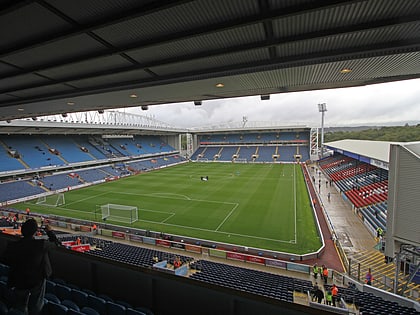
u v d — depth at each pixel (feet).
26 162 118.83
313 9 10.02
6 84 21.52
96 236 58.08
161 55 15.31
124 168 157.28
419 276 34.53
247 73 16.71
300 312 9.34
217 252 46.85
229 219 65.46
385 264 42.29
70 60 16.20
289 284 32.73
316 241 52.06
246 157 201.77
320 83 19.62
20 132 122.62
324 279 37.24
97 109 32.60
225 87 20.65
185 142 297.94
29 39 13.53
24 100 26.71
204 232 57.57
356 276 38.96
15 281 9.02
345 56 14.06
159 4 10.32
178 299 12.24
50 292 14.37
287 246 50.06
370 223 57.21
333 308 22.43
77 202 86.43
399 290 33.40
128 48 14.21
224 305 11.00
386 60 14.49
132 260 40.50
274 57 15.07
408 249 30.60
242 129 215.31
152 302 13.03
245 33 12.48
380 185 81.20
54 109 32.09
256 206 76.18
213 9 10.69
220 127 236.22
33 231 9.73
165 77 18.69
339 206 76.54
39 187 106.83
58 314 11.30
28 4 10.18
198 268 39.37
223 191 96.63
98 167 147.95
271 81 18.81
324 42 12.95
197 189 101.55
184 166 179.93
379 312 23.82
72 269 15.69
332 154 176.24
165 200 85.66
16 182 106.11
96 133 158.30
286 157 191.93
